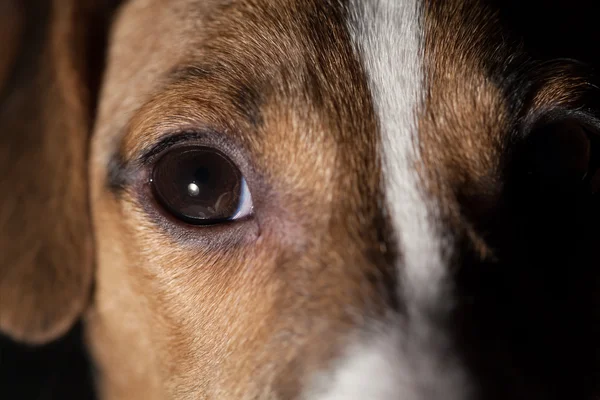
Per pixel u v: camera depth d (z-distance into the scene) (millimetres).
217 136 312
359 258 304
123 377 346
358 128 312
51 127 342
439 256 302
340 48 314
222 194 314
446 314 292
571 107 315
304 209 311
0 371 403
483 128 312
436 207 307
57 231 344
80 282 344
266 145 311
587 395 300
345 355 292
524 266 305
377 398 282
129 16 335
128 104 326
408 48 314
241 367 308
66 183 343
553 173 318
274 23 316
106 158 330
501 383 285
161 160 315
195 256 315
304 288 304
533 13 319
